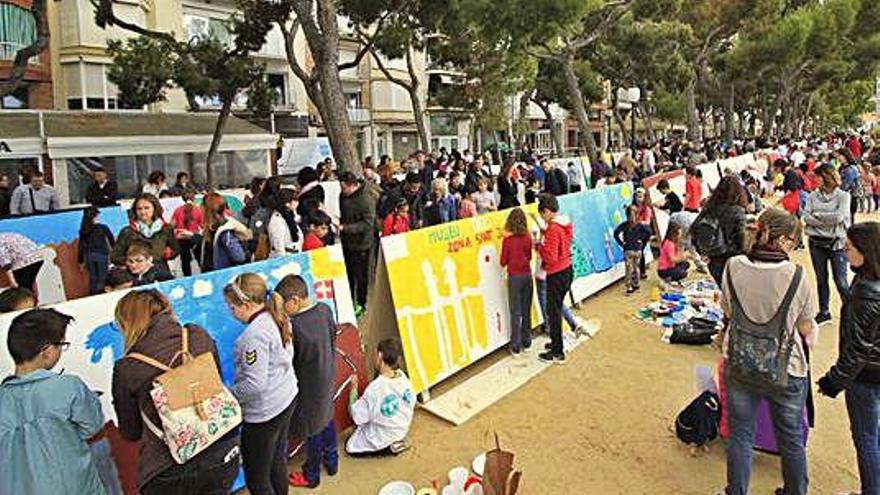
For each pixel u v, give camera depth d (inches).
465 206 478.3
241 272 213.9
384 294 259.1
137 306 140.6
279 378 166.2
